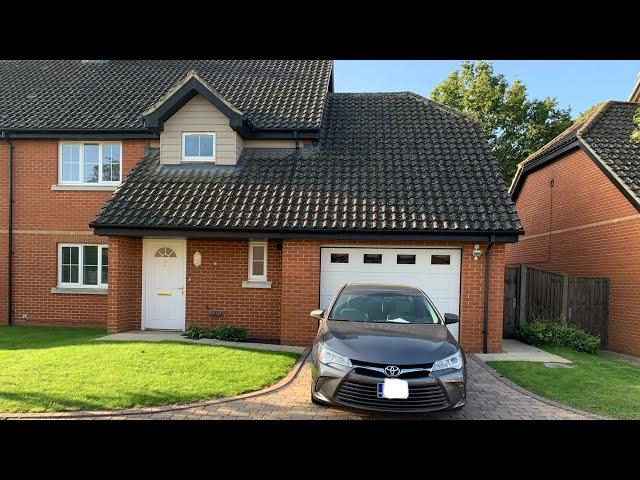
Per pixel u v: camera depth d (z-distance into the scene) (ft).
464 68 90.99
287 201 34.53
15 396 18.83
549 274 40.04
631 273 37.88
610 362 30.48
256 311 35.70
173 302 36.94
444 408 16.83
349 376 16.89
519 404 20.45
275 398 20.24
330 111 46.47
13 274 42.01
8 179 42.22
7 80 49.08
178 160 39.32
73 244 41.83
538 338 35.01
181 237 34.09
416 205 33.47
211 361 25.13
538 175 56.59
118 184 41.63
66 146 42.29
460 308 32.60
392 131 42.86
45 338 34.14
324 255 33.63
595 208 43.34
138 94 45.60
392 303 22.41
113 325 34.99
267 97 43.42
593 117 46.39
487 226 31.12
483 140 41.39
